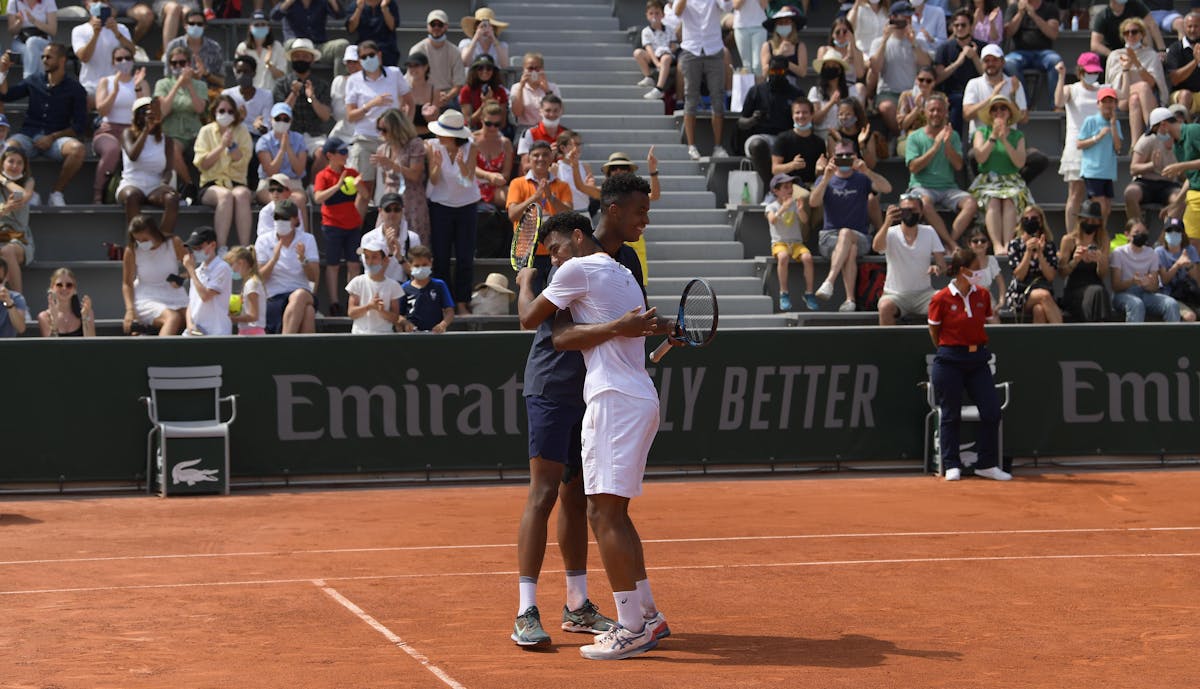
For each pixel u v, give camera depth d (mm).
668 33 22188
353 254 17547
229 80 20875
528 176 17297
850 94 20422
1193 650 7238
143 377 13680
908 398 15102
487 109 18375
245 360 13797
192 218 18188
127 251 16531
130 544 10695
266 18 21516
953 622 7910
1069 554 10273
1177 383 15570
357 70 18844
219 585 9016
